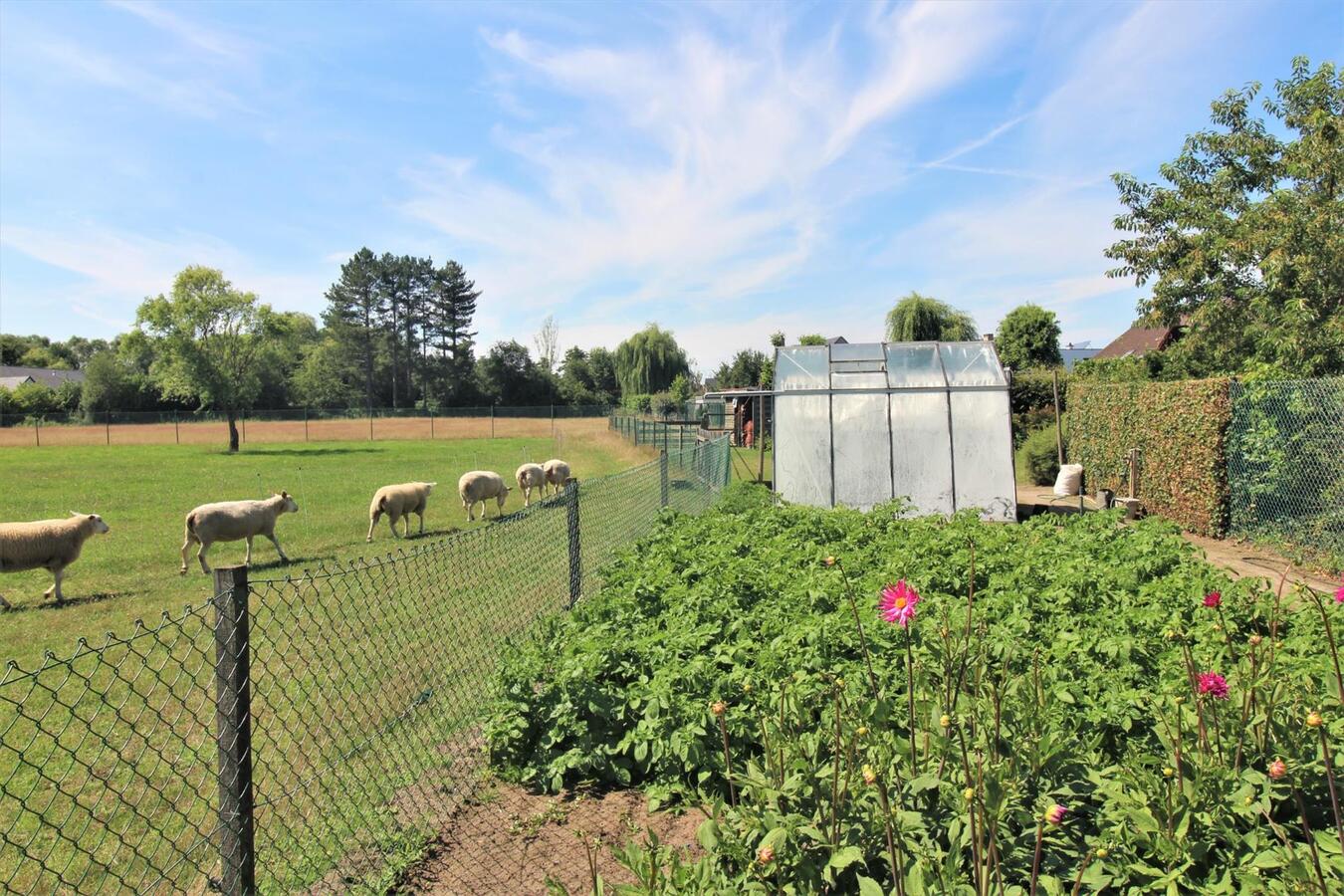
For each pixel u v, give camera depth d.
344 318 82.88
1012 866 2.82
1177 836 2.71
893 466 14.09
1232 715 3.20
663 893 2.57
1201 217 16.30
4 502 19.33
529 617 6.86
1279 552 10.49
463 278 86.75
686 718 4.02
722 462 17.86
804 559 7.11
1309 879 2.38
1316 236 13.54
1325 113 14.17
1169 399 13.06
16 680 2.46
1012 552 7.21
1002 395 14.13
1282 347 13.12
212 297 39.66
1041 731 3.20
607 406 77.19
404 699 5.34
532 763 4.34
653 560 7.00
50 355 112.69
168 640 7.46
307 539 14.05
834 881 2.75
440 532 14.88
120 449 42.06
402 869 3.50
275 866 3.48
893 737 3.11
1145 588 5.65
